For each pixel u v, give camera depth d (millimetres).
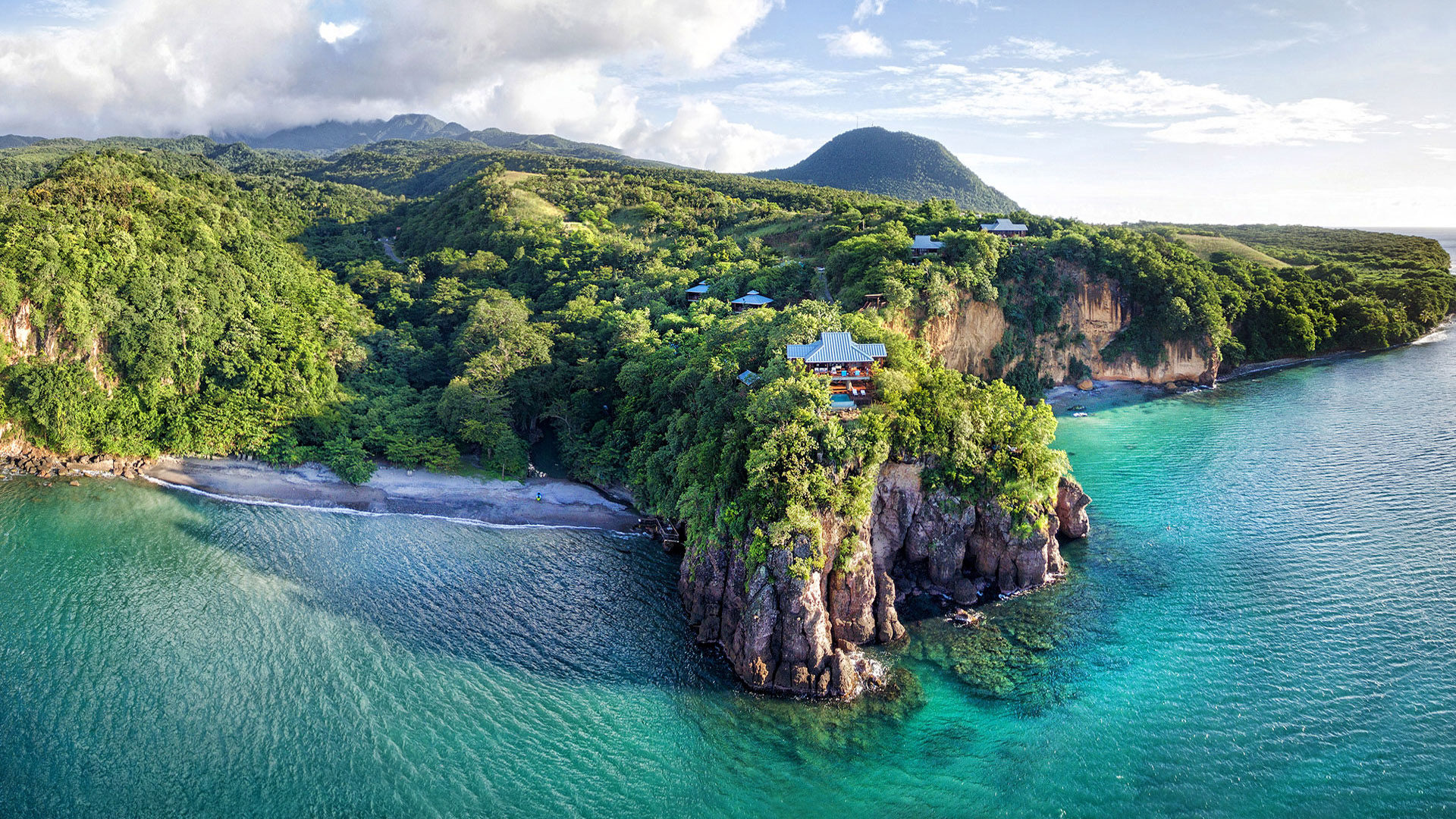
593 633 76438
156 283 121938
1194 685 66438
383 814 54531
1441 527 91688
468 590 84125
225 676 67938
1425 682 65188
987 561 83000
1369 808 53719
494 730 62719
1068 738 61094
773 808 55750
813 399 80062
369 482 110625
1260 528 94062
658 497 96750
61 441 111812
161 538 93938
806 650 67688
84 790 55500
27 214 123938
